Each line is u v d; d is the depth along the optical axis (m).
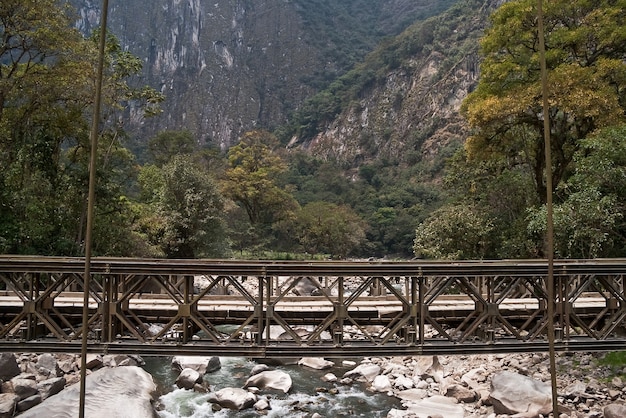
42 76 20.45
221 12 168.88
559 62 19.88
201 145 145.00
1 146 21.88
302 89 157.38
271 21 170.88
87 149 24.83
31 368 12.41
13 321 8.39
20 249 19.59
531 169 21.66
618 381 11.55
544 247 18.36
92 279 9.41
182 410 11.56
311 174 106.88
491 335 8.93
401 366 14.95
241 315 9.55
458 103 101.56
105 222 23.84
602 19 18.62
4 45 20.06
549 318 6.32
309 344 8.55
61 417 9.15
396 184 95.69
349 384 13.77
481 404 11.62
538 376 12.53
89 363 13.41
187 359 14.88
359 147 114.88
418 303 8.75
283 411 11.67
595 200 15.04
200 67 160.00
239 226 55.12
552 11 19.64
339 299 8.63
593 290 13.55
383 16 185.75
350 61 162.50
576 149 19.67
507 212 21.67
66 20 21.44
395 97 116.81
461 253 20.73
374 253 79.31
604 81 18.70
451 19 120.38
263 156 60.91
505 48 22.05
